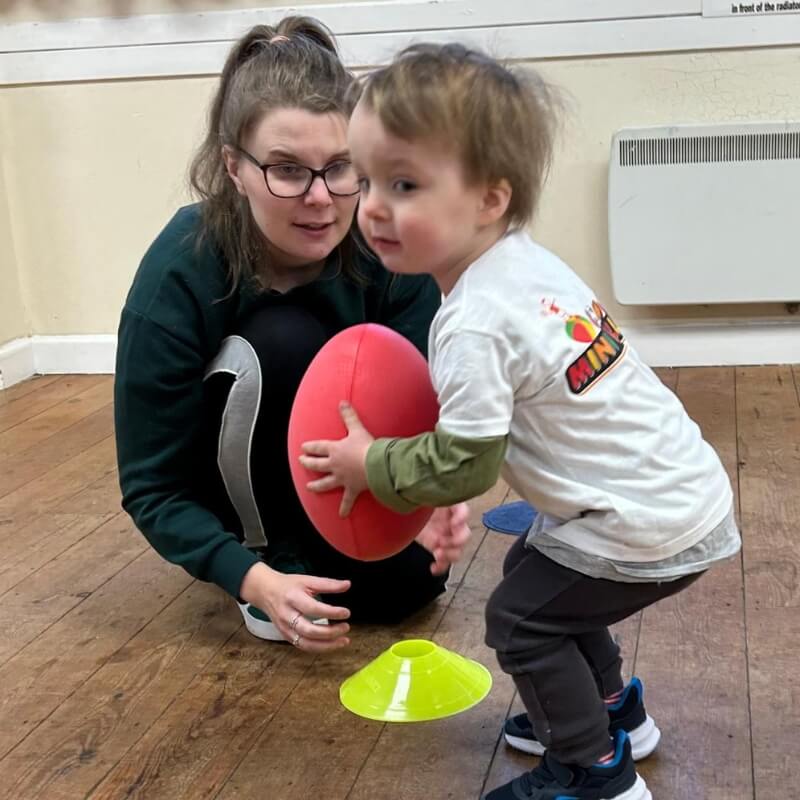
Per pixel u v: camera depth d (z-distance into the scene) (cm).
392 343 114
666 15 261
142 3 282
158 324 144
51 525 198
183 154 291
